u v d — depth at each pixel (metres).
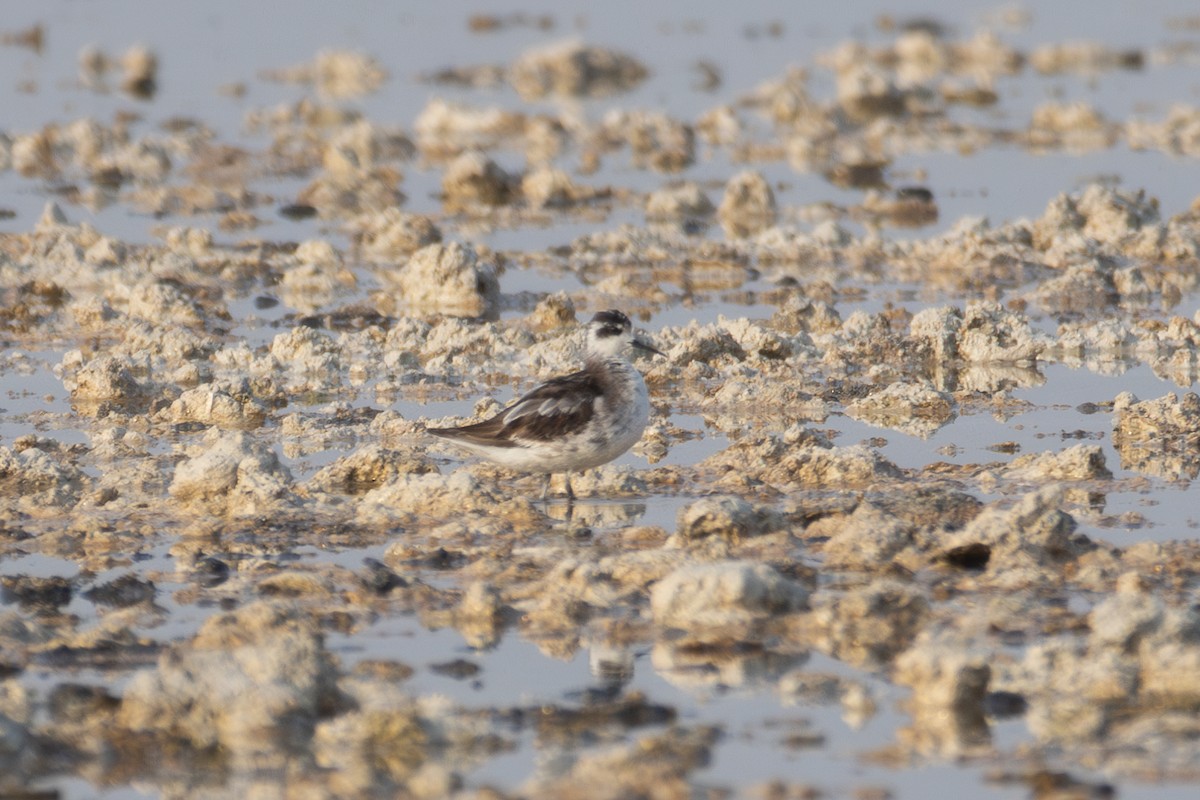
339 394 19.44
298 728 9.75
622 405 14.45
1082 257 26.95
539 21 69.56
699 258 27.89
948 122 43.47
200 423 17.94
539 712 10.05
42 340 22.42
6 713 10.01
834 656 10.90
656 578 12.20
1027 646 10.87
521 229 31.27
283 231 30.89
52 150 38.59
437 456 16.42
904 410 18.25
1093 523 13.67
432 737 9.70
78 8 71.31
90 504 14.54
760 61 57.88
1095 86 50.03
